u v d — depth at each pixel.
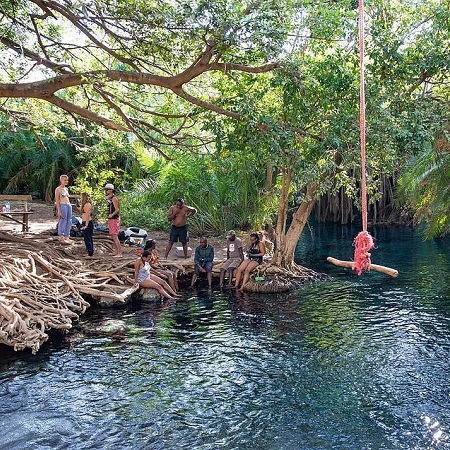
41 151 30.75
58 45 12.35
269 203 20.62
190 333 10.48
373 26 12.98
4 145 31.55
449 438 6.50
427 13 13.66
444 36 13.30
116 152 24.64
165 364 8.86
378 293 13.66
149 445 6.40
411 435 6.58
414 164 17.92
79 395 7.70
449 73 14.02
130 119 14.01
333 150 12.96
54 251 13.91
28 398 7.57
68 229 15.78
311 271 15.88
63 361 8.97
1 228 18.80
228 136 12.23
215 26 10.38
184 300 13.10
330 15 11.60
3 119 19.66
